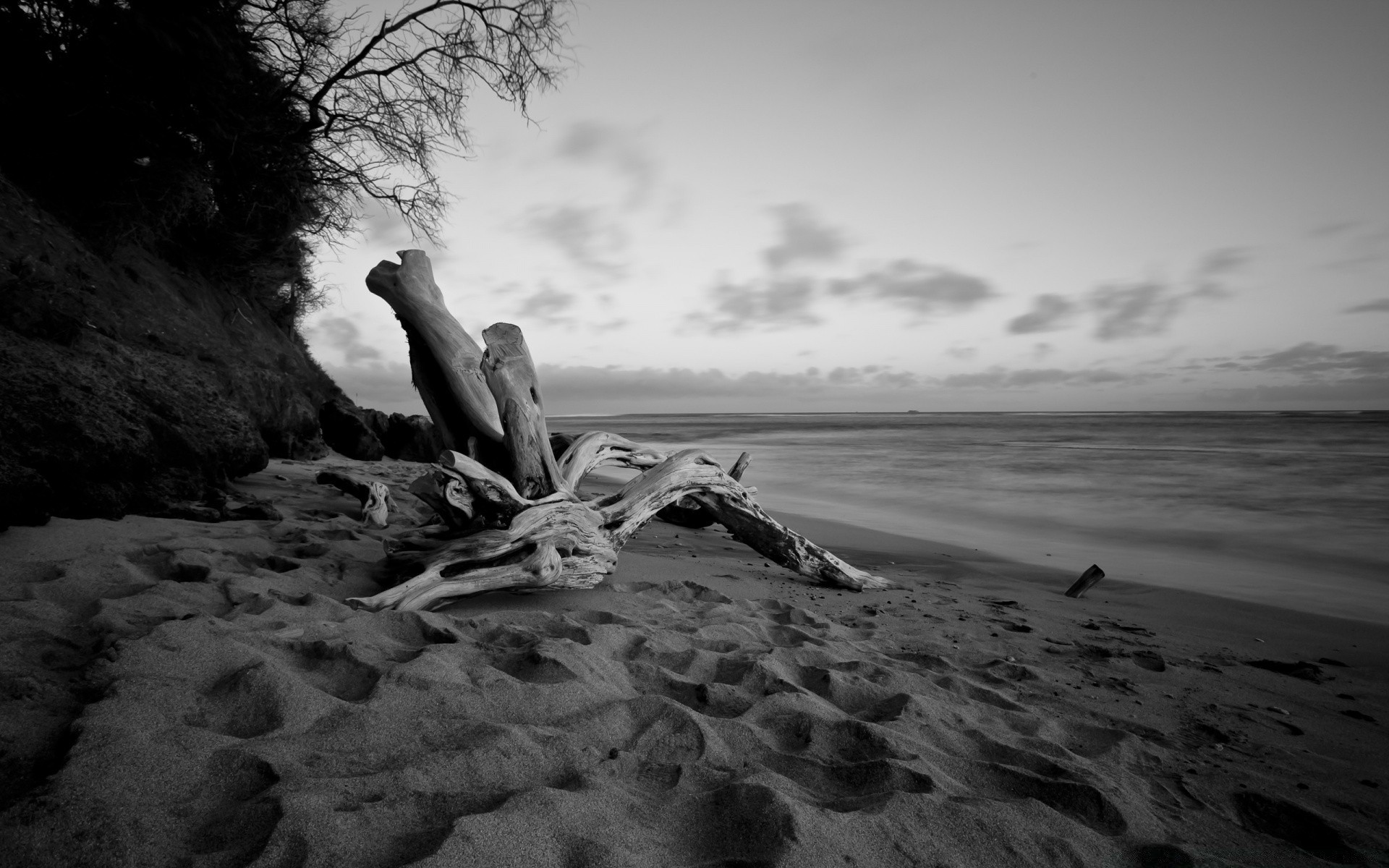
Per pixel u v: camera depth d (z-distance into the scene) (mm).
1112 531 10805
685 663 3301
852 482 18188
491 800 1837
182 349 10227
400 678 2492
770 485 18172
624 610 4402
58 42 8742
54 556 3809
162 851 1537
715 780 2125
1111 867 1977
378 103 12266
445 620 3477
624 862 1646
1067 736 3010
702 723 2496
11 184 8750
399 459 16984
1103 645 4707
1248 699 3777
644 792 2031
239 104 10891
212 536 4832
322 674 2584
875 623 4883
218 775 1824
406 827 1698
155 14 9164
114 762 1774
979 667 3998
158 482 5531
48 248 8617
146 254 11969
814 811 1923
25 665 2359
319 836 1571
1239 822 2434
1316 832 2414
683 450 5871
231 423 7078
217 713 2170
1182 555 8992
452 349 5176
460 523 4621
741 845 1811
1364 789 2768
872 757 2471
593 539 4797
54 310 5879
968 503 13938
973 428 62656
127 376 6129
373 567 4633
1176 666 4297
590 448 5812
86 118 9250
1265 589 7023
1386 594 6816
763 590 5660
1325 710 3672
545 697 2555
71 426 4770
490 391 5117
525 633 3348
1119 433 45344
